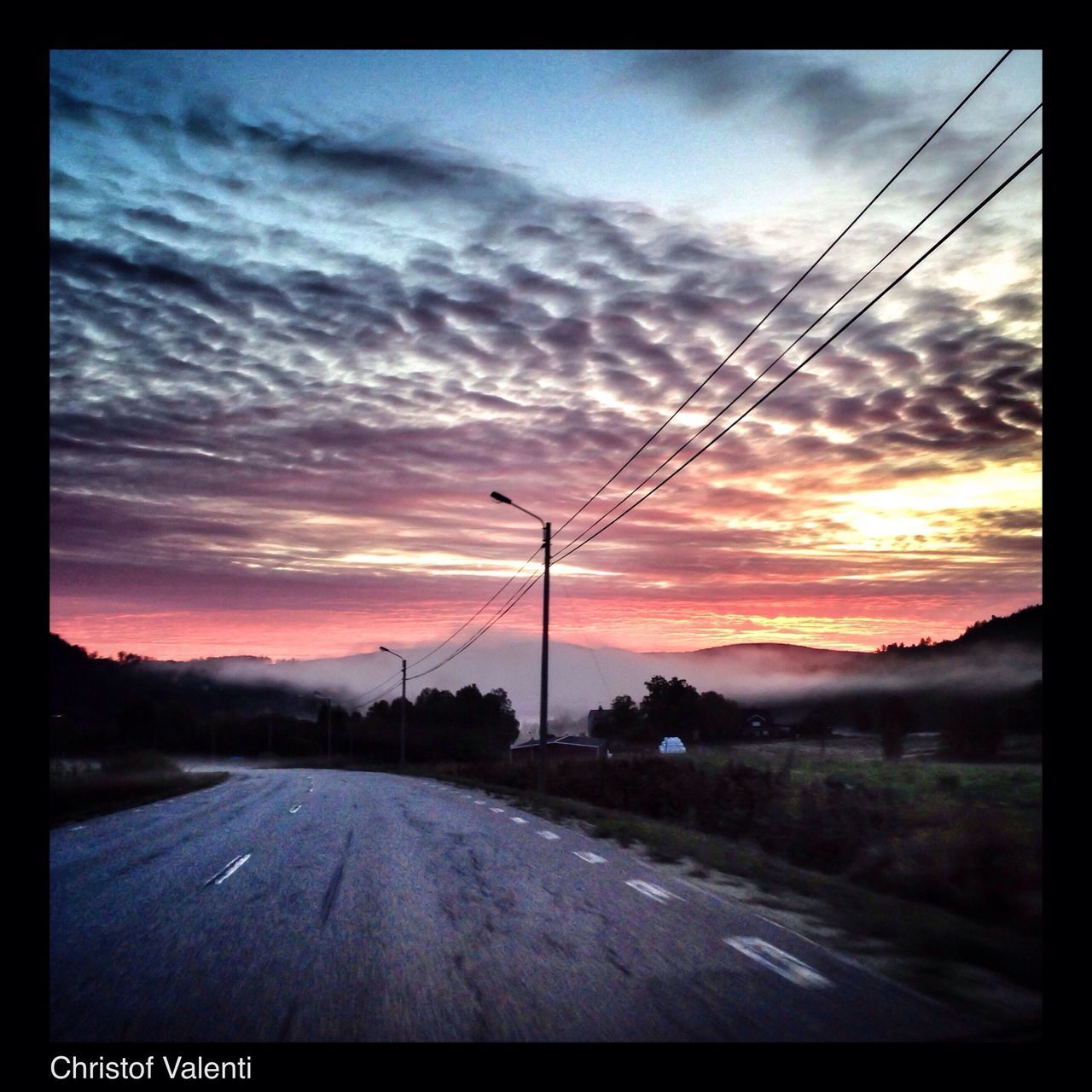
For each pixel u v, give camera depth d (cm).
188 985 630
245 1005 585
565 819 1992
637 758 3597
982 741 4259
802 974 639
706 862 1220
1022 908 810
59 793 2270
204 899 976
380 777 5062
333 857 1323
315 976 654
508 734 12731
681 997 588
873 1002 572
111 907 932
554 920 848
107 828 1812
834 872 1206
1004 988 601
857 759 4553
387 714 13650
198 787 3791
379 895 995
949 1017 542
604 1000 586
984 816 1078
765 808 1655
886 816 1383
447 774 5006
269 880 1112
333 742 12519
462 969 668
